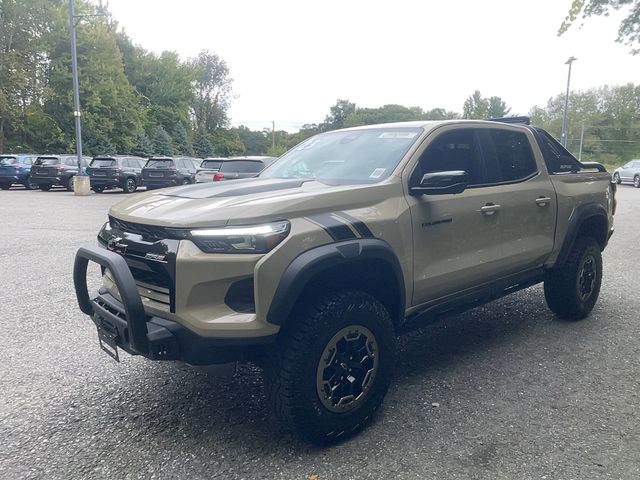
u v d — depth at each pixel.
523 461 2.91
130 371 4.14
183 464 2.90
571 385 3.88
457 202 3.87
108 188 24.86
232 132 86.00
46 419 3.39
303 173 4.10
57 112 42.12
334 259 2.96
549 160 5.05
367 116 86.44
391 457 2.96
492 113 75.25
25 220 12.98
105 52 44.75
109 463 2.91
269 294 2.80
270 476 2.79
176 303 2.81
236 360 2.96
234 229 2.81
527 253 4.53
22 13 38.47
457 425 3.31
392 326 3.33
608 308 5.81
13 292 6.36
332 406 3.04
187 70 61.75
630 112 70.00
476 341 4.83
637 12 6.86
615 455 2.96
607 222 5.53
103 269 3.64
